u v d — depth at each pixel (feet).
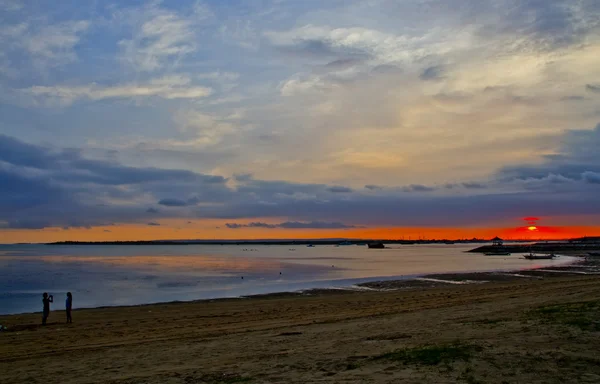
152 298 129.39
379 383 27.43
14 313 103.14
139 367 40.70
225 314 85.25
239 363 38.22
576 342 34.06
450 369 29.12
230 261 389.60
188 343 53.11
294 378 30.81
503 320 47.39
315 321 67.21
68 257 487.61
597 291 74.28
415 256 492.54
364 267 282.97
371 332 49.39
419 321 54.80
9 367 45.34
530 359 30.12
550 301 63.16
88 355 49.73
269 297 122.01
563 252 481.46
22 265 317.63
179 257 496.64
